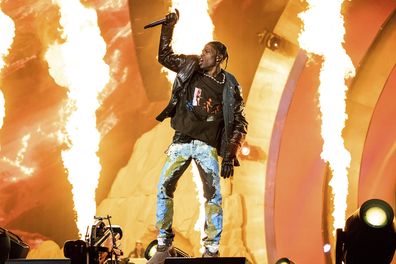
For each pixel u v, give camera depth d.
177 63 13.09
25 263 11.95
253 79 30.83
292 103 29.91
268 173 29.73
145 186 31.53
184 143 12.89
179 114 12.94
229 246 29.59
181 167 12.92
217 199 12.79
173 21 13.10
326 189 29.89
